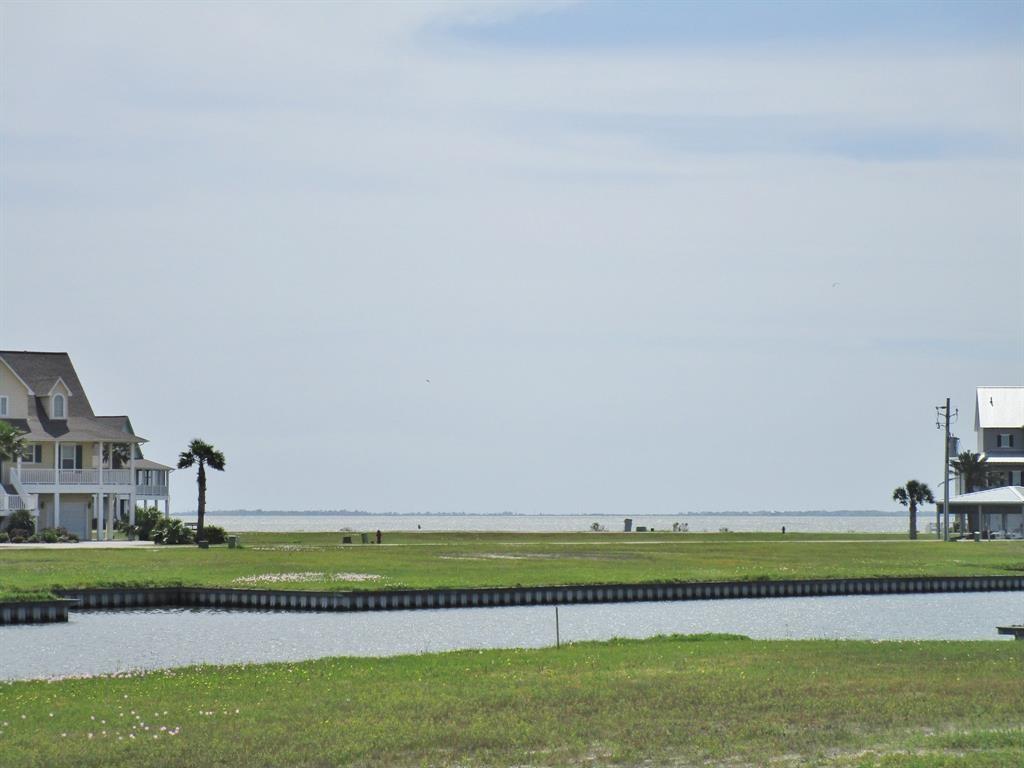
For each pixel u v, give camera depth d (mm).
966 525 161375
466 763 24984
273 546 112250
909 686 32375
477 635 57469
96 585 67875
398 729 27750
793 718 28438
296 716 29312
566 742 26484
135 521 120500
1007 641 44688
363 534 127250
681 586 76000
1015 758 24453
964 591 83375
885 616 67500
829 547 117250
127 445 125312
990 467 164375
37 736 27312
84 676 38625
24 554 88375
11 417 116375
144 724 28500
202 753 25750
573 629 60250
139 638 55094
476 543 124375
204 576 74062
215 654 50281
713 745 26031
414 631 58625
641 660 38281
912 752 25250
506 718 28766
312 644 53750
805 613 68688
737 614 67875
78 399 124750
